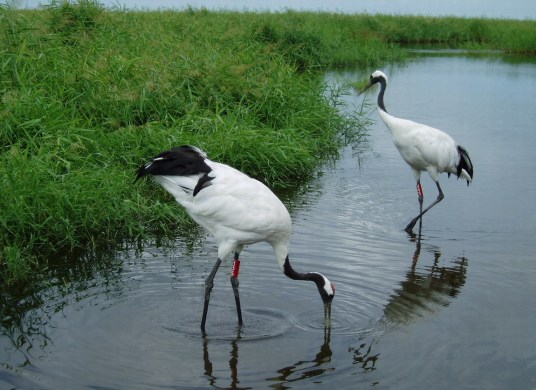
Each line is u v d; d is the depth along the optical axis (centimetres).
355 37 2925
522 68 2480
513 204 887
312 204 877
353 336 533
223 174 557
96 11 1272
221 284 626
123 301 584
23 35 1004
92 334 525
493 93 1853
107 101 950
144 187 838
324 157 1152
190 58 1138
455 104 1659
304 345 518
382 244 734
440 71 2341
